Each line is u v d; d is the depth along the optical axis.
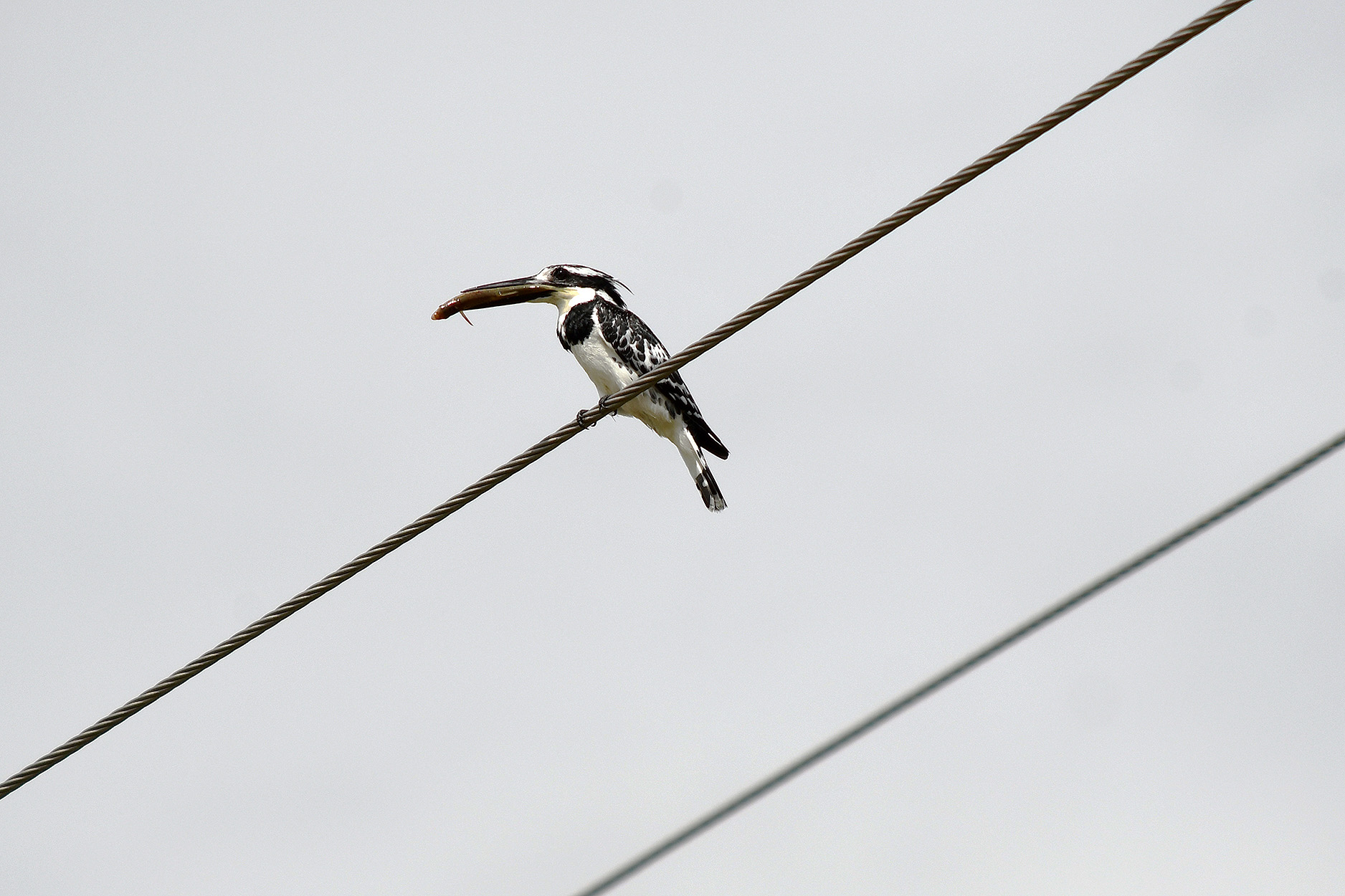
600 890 11.34
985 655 11.81
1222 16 10.19
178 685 11.24
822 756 11.50
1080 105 10.55
